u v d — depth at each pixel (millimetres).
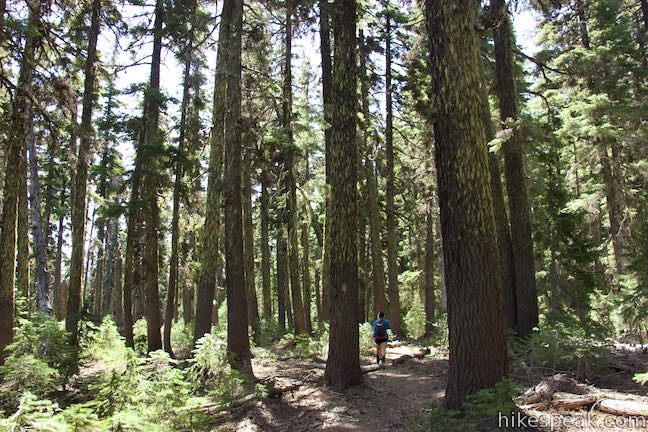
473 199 6641
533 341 9250
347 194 10602
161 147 17766
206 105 23578
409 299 33531
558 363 8828
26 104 13008
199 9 18688
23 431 4805
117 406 6809
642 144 13078
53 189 30359
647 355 9133
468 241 6574
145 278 20453
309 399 9555
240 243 12500
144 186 18953
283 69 23422
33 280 33438
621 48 17031
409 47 22156
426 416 6863
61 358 10797
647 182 16828
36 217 15719
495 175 13602
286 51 21078
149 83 19906
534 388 7492
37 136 16297
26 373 9219
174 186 19453
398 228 37281
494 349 6398
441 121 6957
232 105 12883
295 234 20875
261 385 9336
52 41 13859
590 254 15609
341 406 9008
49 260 37906
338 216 10594
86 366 12867
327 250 20062
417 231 32406
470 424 5672
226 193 12570
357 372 10367
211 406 8812
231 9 13602
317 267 29750
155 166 18359
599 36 18047
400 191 29906
